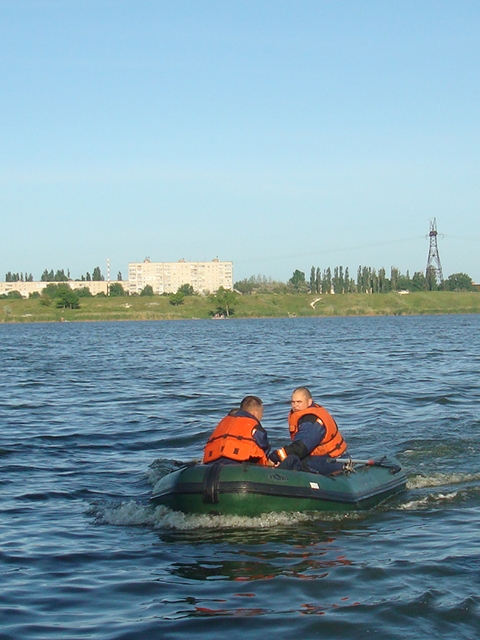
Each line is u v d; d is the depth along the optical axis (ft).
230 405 72.13
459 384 87.10
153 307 556.51
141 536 31.40
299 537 30.81
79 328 369.50
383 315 552.82
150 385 91.20
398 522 33.04
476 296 584.81
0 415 65.98
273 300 571.69
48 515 34.76
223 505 32.50
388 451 48.34
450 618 22.65
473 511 34.81
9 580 26.50
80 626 22.62
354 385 87.61
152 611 23.67
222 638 21.67
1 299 583.58
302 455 35.76
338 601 24.14
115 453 49.14
